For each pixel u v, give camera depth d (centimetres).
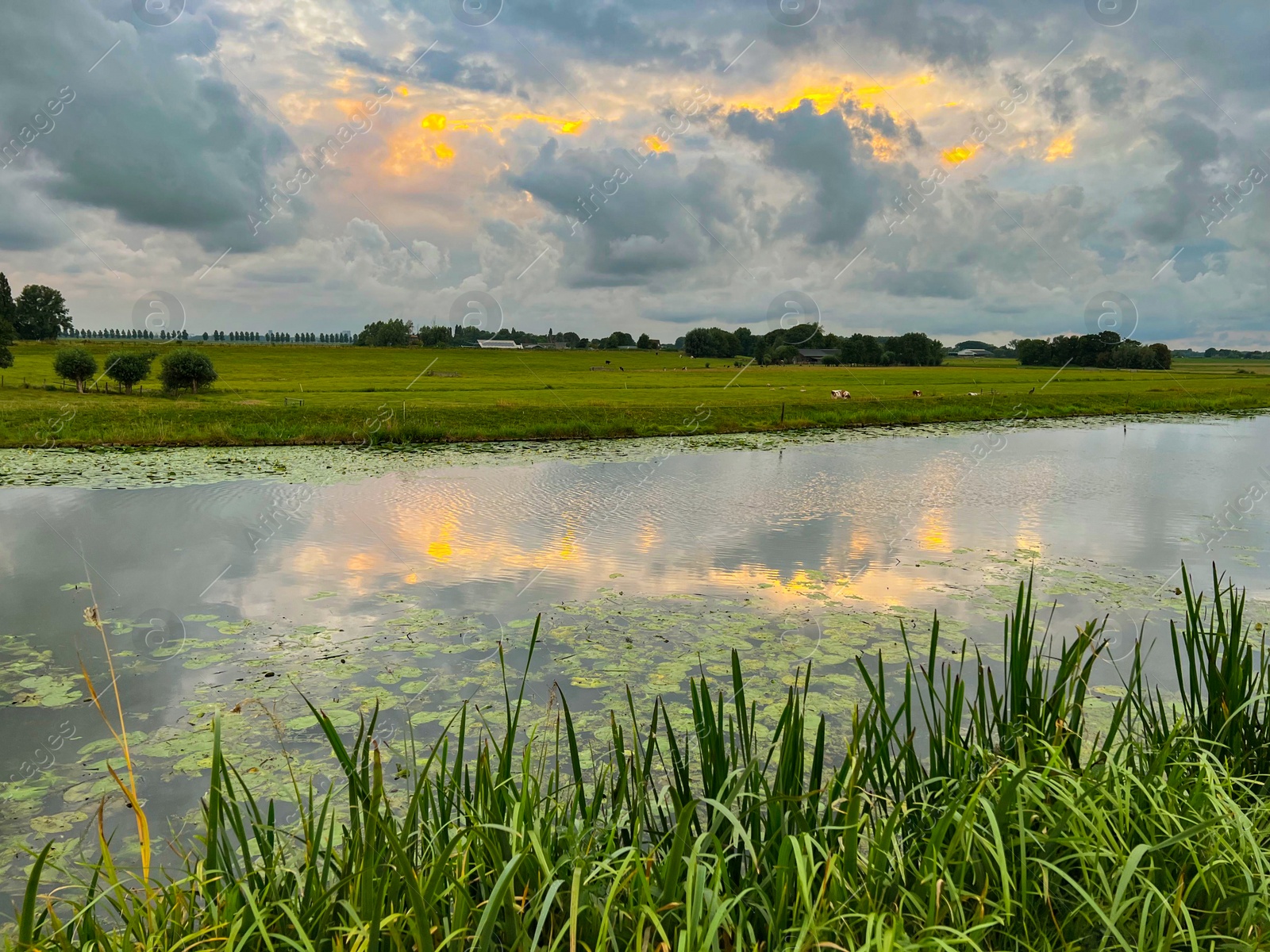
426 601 770
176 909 212
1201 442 2408
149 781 427
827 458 1981
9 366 6334
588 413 2980
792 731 254
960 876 209
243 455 1948
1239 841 231
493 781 269
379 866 220
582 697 535
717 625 690
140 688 555
